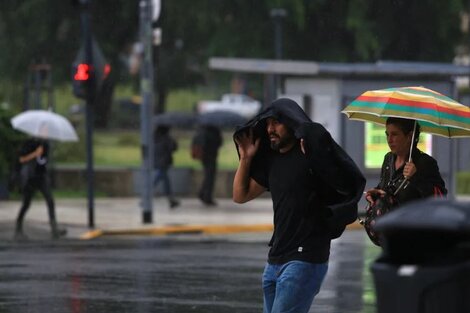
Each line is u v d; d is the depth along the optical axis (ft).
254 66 219.61
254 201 233.35
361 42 380.99
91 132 177.47
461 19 412.36
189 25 430.20
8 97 324.60
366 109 67.72
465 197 237.86
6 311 94.63
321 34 404.36
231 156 337.31
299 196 60.03
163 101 517.96
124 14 440.45
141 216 195.83
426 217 37.42
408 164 65.51
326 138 59.41
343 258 138.31
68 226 178.91
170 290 107.86
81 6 175.83
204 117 280.51
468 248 37.27
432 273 37.37
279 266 60.80
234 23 410.31
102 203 222.07
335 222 59.26
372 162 204.85
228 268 126.00
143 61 185.26
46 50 446.60
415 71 205.67
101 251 145.69
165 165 210.79
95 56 176.35
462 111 67.92
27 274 119.44
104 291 106.93
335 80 206.28
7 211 201.87
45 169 163.32
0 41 450.30
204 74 533.55
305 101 212.84
